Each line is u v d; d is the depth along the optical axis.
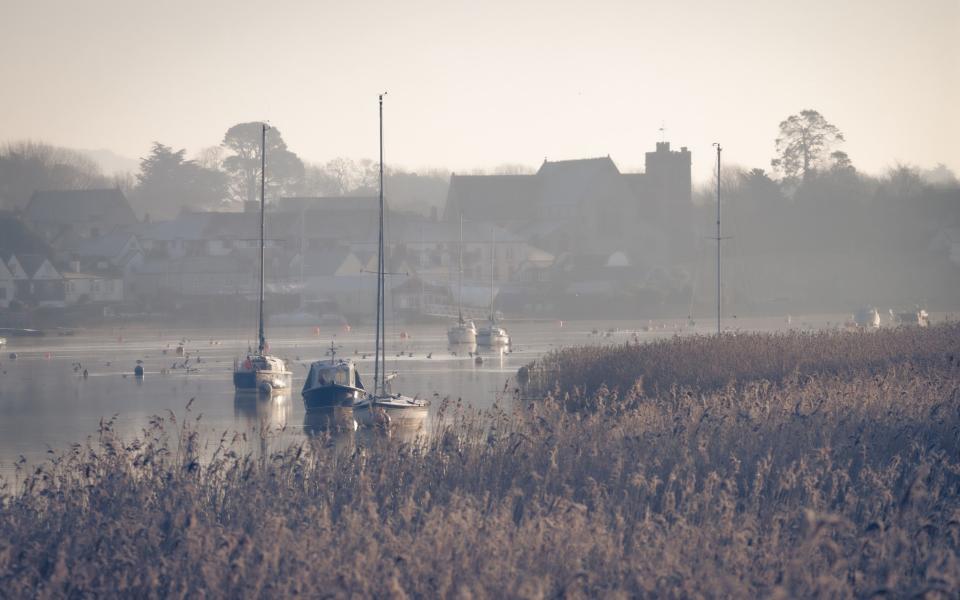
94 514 103.00
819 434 130.88
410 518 96.69
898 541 89.06
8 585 85.38
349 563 84.06
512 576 81.56
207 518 103.56
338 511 109.69
